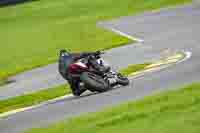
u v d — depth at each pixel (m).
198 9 83.75
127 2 99.06
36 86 48.78
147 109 25.81
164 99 28.05
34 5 108.31
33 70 59.41
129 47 62.88
